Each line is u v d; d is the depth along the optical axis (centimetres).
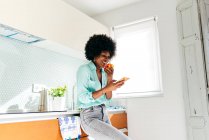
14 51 237
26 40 238
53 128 195
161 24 305
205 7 256
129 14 338
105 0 320
